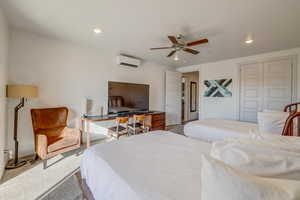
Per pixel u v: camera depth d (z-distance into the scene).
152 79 4.89
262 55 3.81
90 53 3.40
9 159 2.41
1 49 1.89
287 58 3.45
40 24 2.32
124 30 2.51
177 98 5.52
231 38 2.80
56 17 2.12
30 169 2.13
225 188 0.48
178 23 2.26
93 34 2.69
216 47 3.31
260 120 1.80
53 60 2.88
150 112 4.16
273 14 1.97
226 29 2.43
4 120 2.14
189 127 2.91
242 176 0.50
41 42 2.74
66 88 3.06
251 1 1.71
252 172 0.65
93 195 1.12
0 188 1.72
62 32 2.61
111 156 1.25
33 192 1.67
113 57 3.83
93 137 3.50
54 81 2.90
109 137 3.71
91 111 3.45
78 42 3.08
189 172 1.01
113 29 2.48
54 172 2.07
